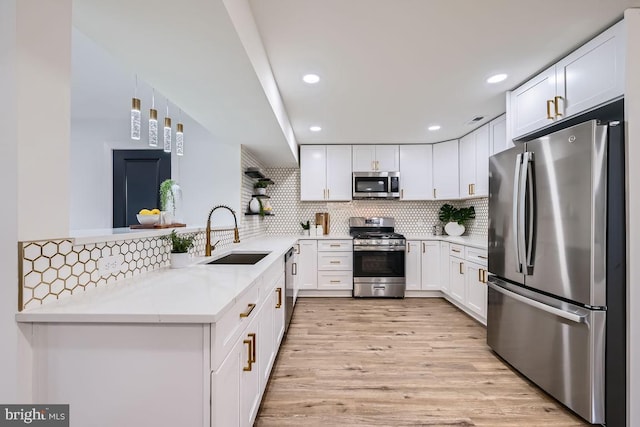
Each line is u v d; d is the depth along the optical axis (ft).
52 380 3.29
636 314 5.08
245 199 11.75
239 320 4.25
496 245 7.83
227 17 3.93
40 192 3.40
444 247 13.51
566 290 5.69
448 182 13.96
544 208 6.15
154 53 4.82
